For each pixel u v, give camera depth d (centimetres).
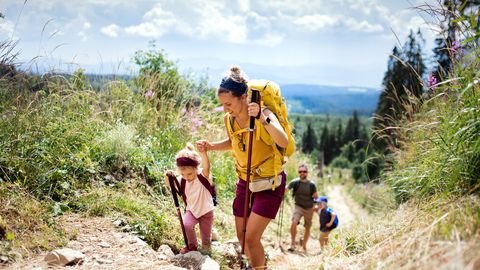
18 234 401
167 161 685
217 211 658
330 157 11744
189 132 817
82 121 650
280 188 390
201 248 475
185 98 977
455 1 462
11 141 502
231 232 612
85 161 564
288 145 393
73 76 743
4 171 480
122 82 820
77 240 425
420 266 267
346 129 12081
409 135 680
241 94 371
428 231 320
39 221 432
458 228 297
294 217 787
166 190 618
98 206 496
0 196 436
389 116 752
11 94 591
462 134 399
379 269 302
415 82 675
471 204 346
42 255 384
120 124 673
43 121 570
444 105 492
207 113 938
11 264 356
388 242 362
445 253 271
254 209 386
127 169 616
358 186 2903
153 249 463
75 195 508
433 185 440
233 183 791
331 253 455
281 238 798
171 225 514
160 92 909
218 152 820
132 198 546
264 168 384
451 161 410
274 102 383
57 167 532
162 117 789
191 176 459
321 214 764
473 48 425
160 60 1088
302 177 797
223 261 470
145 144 692
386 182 712
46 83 672
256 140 379
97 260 384
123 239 441
